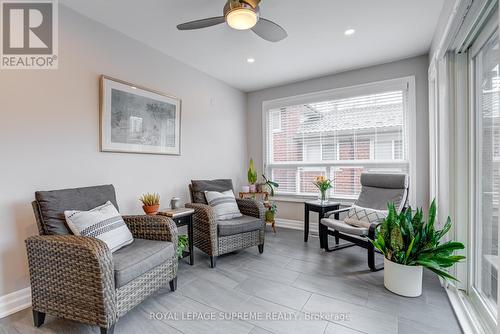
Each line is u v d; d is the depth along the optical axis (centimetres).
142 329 151
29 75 184
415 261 184
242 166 429
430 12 213
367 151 337
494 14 142
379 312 167
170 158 296
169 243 189
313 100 376
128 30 240
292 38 256
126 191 248
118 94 239
